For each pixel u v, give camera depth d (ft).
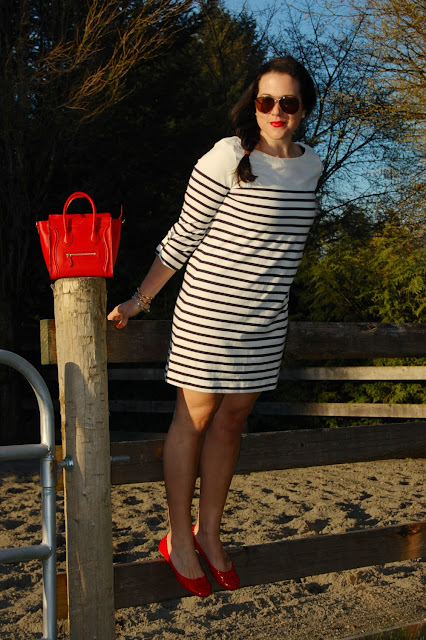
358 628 11.36
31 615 11.55
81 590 8.25
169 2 33.55
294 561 10.07
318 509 18.42
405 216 43.57
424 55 39.17
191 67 38.93
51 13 31.45
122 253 34.35
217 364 8.34
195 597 12.76
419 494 20.63
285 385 30.60
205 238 8.33
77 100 30.63
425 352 11.96
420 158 47.42
